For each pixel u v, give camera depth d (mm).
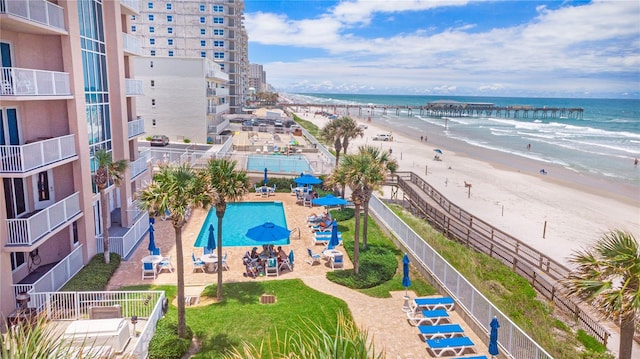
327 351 5863
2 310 14914
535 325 16453
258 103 196125
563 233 31531
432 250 19359
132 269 20203
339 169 20078
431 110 191375
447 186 45594
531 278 21328
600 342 15969
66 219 18047
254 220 29547
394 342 14641
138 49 27797
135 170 26328
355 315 16438
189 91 55000
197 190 14125
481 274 21125
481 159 64000
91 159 21547
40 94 16578
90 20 21484
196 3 92125
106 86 23422
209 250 21094
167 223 27422
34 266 18953
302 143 64562
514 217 35344
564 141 87750
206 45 94125
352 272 20125
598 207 39312
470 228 28172
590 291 10578
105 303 15742
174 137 55500
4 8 14844
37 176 18859
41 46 18312
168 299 17250
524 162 62156
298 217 29750
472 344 13977
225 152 45062
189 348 13836
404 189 36844
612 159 65938
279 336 14523
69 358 6793
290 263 20938
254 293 18047
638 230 32562
